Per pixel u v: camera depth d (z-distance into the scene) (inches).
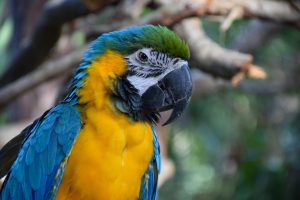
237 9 268.1
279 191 389.4
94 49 209.0
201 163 482.9
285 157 394.6
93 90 204.4
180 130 463.2
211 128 460.8
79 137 202.8
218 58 258.8
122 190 204.4
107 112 203.8
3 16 429.7
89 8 277.0
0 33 432.5
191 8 261.7
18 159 215.5
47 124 208.5
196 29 271.3
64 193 205.3
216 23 415.5
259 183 392.8
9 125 359.3
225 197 441.7
